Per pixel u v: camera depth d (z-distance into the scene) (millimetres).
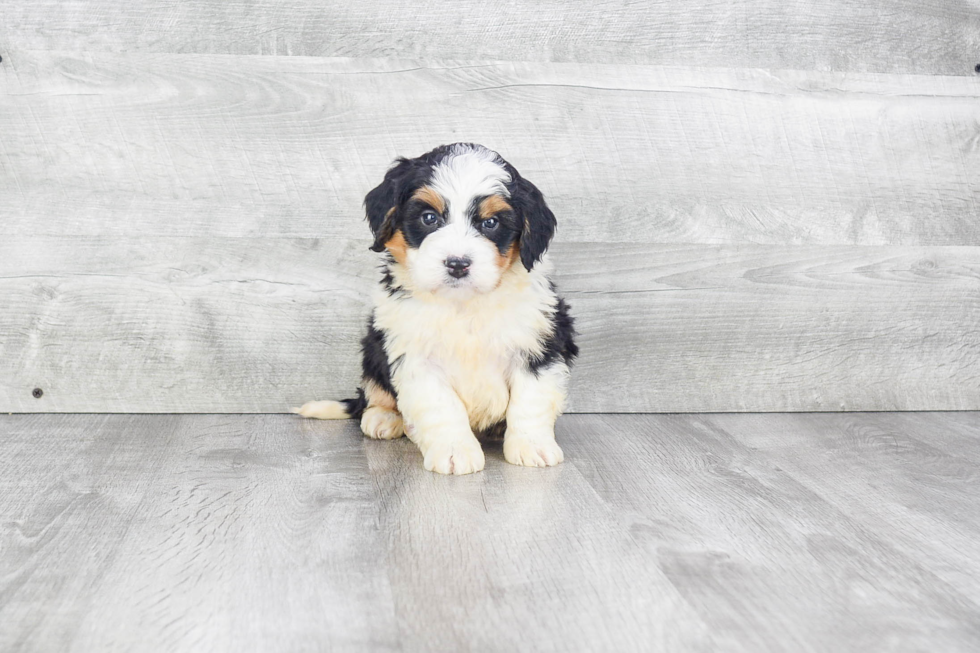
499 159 948
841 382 1206
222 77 1106
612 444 1032
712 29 1152
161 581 686
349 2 1107
